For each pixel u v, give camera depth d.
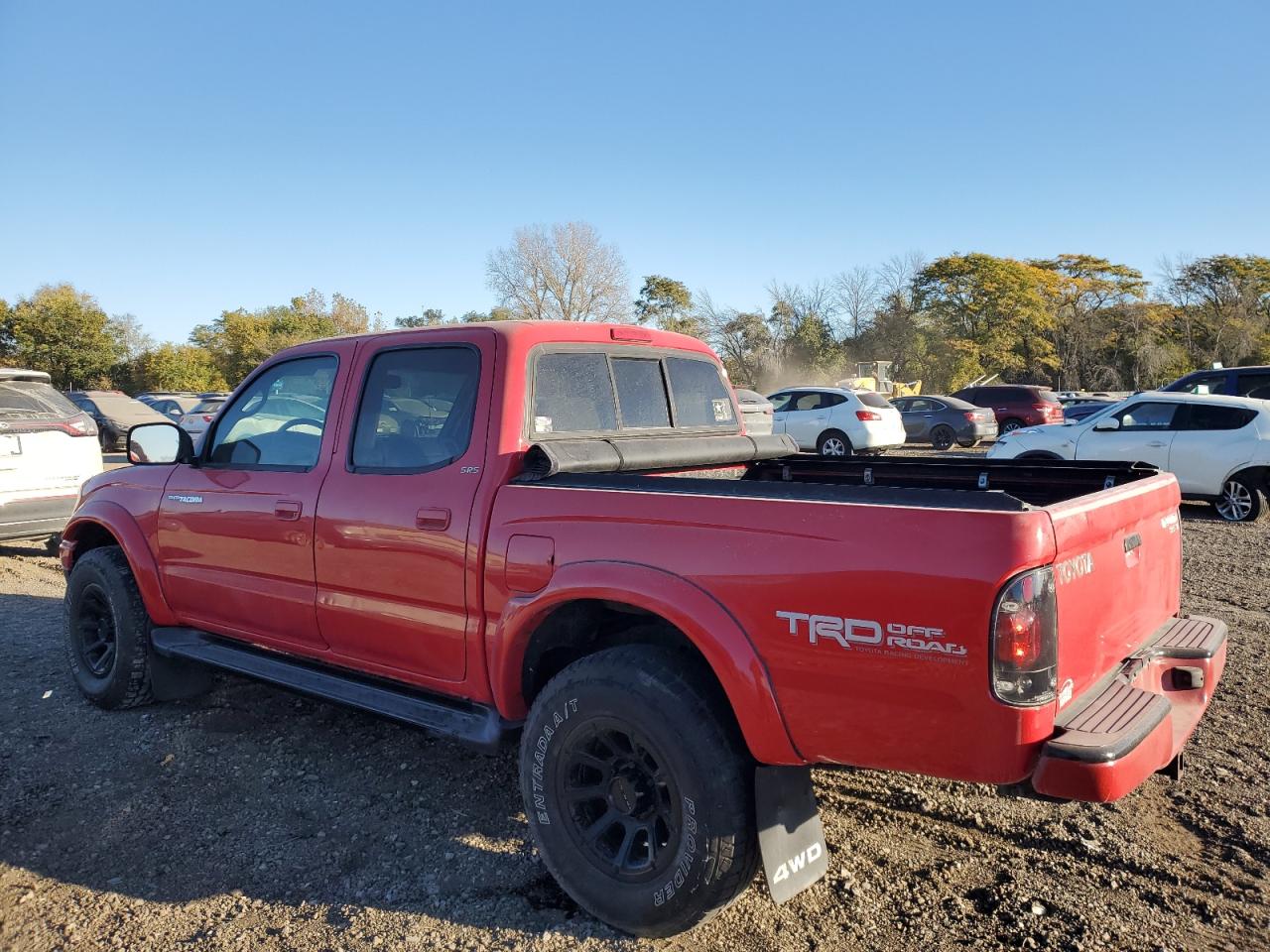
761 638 2.48
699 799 2.54
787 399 20.09
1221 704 4.62
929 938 2.72
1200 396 11.04
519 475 3.19
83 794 3.76
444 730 3.21
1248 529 10.07
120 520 4.61
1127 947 2.65
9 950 2.73
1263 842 3.24
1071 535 2.30
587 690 2.75
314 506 3.67
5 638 6.14
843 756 2.41
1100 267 65.00
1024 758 2.21
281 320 53.97
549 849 2.88
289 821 3.54
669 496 2.70
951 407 22.84
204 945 2.75
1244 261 62.88
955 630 2.21
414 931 2.80
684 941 2.73
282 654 4.08
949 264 59.38
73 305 50.34
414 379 3.52
